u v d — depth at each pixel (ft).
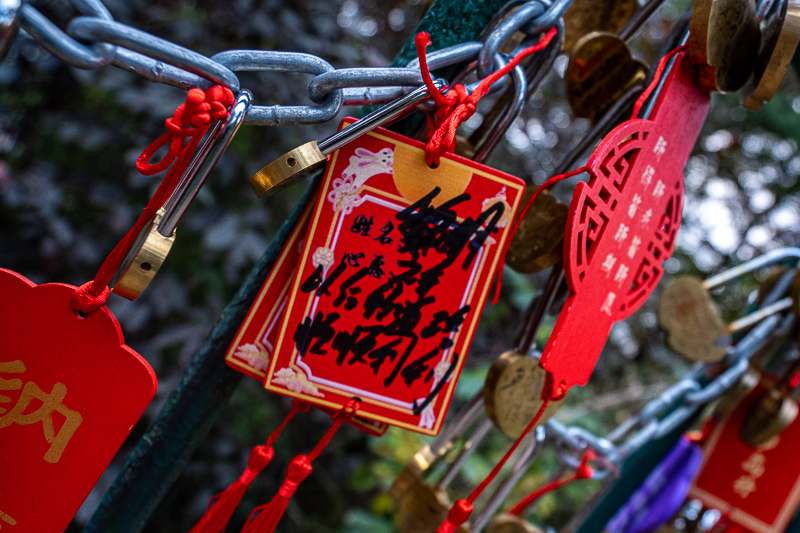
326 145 1.39
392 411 1.62
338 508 6.40
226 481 5.13
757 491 3.09
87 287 1.29
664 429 2.68
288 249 1.57
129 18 4.44
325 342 1.54
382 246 1.53
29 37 1.08
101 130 4.69
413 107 1.44
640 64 1.99
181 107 1.15
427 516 2.21
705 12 1.55
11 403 1.30
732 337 2.98
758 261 2.79
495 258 1.61
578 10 2.21
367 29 5.94
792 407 2.97
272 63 1.28
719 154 8.61
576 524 3.18
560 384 1.60
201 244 4.86
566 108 6.60
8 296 1.29
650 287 1.81
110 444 1.35
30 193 4.50
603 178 1.56
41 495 1.33
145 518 1.76
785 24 1.63
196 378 1.67
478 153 1.72
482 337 6.22
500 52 1.71
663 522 3.18
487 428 2.21
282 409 5.50
